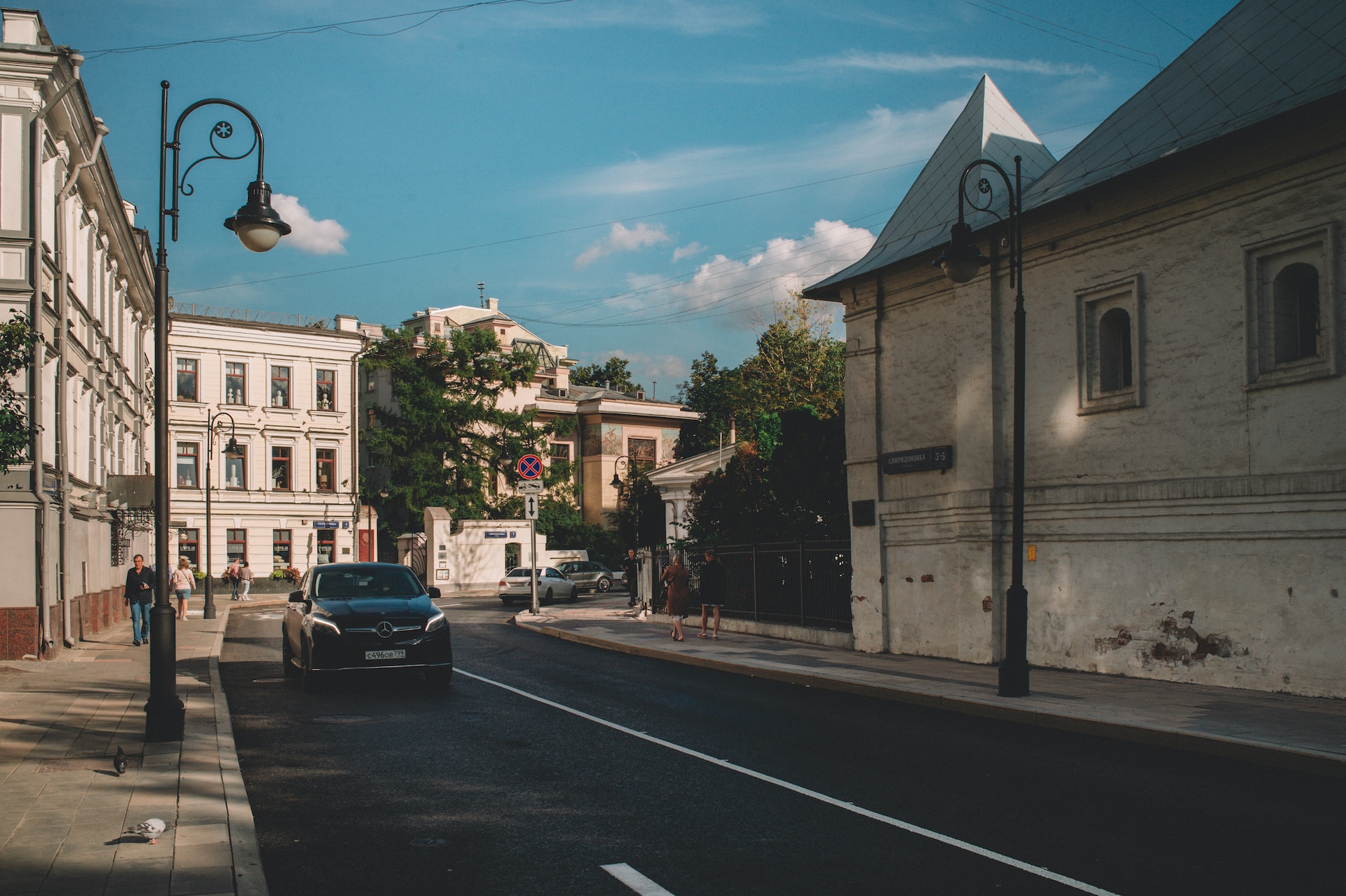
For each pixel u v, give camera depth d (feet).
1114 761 30.14
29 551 59.36
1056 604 50.29
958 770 28.76
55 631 63.21
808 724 37.37
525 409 180.96
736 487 88.12
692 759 30.50
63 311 65.87
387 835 22.24
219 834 21.48
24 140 60.18
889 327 62.90
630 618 96.27
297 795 26.11
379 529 187.93
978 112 62.95
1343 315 38.34
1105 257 48.49
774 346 161.38
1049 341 51.37
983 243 54.95
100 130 70.03
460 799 25.57
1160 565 45.01
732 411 181.47
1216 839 21.33
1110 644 47.29
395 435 174.50
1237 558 41.68
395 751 32.01
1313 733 31.65
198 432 161.99
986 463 54.24
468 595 151.84
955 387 57.57
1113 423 47.91
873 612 62.13
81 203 75.82
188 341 161.38
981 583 53.67
